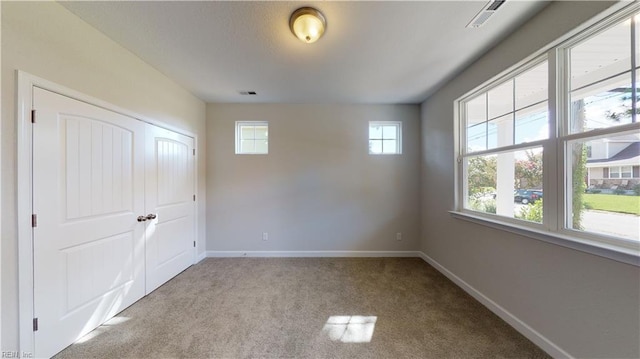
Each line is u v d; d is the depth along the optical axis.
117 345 1.62
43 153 1.46
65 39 1.56
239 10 1.55
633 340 1.14
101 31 1.79
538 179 1.71
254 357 1.52
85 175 1.72
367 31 1.77
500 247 1.96
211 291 2.41
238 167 3.48
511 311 1.84
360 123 3.51
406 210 3.51
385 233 3.51
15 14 1.32
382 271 2.95
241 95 3.14
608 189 1.30
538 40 1.58
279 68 2.37
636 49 1.19
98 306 1.82
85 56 1.70
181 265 2.90
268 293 2.37
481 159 2.34
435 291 2.43
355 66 2.33
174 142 2.75
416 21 1.66
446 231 2.81
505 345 1.62
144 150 2.29
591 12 1.28
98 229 1.82
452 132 2.67
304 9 1.53
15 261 1.34
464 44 1.95
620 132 1.23
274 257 3.47
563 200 1.50
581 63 1.44
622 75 1.24
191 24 1.70
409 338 1.70
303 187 3.51
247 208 3.49
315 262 3.26
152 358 1.51
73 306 1.64
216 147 3.47
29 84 1.38
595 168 1.36
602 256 1.24
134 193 2.17
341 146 3.51
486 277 2.13
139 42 1.93
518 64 1.77
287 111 3.49
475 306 2.13
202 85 2.81
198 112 3.25
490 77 2.03
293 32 1.67
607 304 1.23
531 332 1.65
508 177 2.00
